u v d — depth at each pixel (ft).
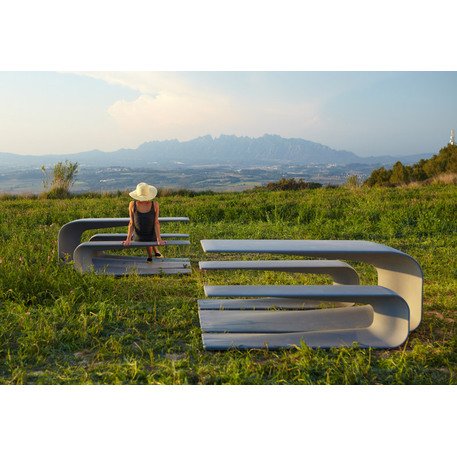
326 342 17.87
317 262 22.31
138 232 31.01
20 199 82.69
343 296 17.74
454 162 108.06
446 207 52.31
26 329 18.02
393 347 17.74
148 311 21.04
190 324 19.83
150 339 18.17
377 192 72.33
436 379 15.42
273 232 44.60
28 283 22.88
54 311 19.86
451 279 27.48
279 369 15.61
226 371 15.44
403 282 19.81
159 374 15.38
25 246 32.71
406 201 59.47
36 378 15.08
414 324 19.16
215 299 22.67
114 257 32.68
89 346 17.49
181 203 66.28
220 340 17.75
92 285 23.56
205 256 34.96
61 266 27.14
